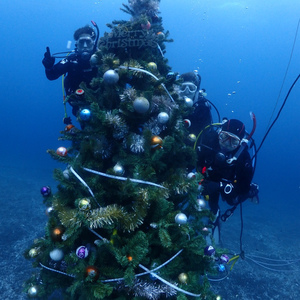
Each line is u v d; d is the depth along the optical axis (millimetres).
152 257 1830
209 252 1865
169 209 1771
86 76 3750
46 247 1907
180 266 1795
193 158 2182
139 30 1967
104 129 1794
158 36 2115
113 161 1839
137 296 1589
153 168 1810
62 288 1889
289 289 4664
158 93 2055
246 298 4273
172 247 1713
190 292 1702
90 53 3602
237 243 6945
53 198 1852
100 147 1771
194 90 3691
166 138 1741
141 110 1636
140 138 1779
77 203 1523
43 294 1893
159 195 1712
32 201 8227
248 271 5152
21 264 4512
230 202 4043
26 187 10242
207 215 2148
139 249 1501
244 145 3512
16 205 7652
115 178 1653
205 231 2223
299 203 20250
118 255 1471
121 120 1768
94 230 1771
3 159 20328
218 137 3580
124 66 1831
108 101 1968
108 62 1854
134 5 2498
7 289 3857
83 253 1490
